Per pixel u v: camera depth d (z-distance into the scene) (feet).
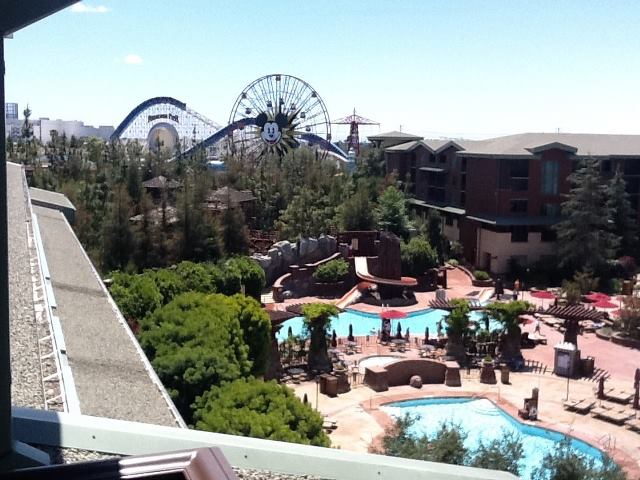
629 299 144.15
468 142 238.68
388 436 69.51
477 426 96.58
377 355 129.39
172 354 67.26
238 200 205.05
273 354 114.83
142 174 241.14
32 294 54.49
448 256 214.48
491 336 131.23
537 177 205.67
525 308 125.70
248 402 57.36
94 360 45.19
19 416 29.63
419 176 257.75
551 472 59.62
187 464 16.11
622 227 204.03
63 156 271.69
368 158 292.40
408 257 189.37
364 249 196.85
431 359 120.47
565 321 129.90
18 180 137.49
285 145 300.81
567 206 191.21
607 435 91.91
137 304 92.48
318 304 122.11
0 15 20.10
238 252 189.06
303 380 114.52
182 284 110.11
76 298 62.95
